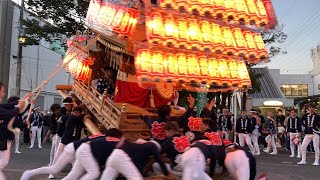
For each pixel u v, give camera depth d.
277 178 10.44
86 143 6.64
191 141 7.32
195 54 8.31
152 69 7.75
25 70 27.19
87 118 9.84
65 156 7.20
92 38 10.95
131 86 9.99
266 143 19.86
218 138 7.25
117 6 8.34
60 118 10.69
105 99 9.58
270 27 8.88
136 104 10.00
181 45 7.78
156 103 10.16
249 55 8.69
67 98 10.98
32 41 21.12
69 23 20.28
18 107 6.98
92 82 10.93
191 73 8.13
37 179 9.50
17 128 7.18
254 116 16.50
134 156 6.23
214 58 8.59
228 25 8.50
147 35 7.60
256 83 22.86
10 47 25.61
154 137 7.89
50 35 21.39
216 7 7.93
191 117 7.81
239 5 8.31
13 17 25.84
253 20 8.52
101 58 11.19
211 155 6.77
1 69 25.02
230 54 8.47
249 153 7.11
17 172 10.19
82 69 10.88
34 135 17.58
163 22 7.69
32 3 20.22
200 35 8.00
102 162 6.57
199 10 7.79
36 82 28.73
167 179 6.52
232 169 6.95
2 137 6.82
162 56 7.92
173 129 7.20
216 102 21.03
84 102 10.92
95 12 9.40
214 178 7.25
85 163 6.50
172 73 7.91
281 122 21.06
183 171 6.41
